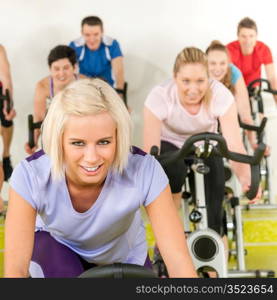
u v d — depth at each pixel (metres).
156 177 1.54
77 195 1.54
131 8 4.48
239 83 4.18
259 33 4.41
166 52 4.51
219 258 2.18
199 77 2.76
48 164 1.51
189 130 2.93
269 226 4.11
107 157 1.41
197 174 2.36
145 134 2.87
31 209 1.52
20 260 1.48
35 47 4.46
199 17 4.46
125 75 4.53
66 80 4.34
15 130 4.49
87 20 4.38
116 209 1.55
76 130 1.37
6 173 4.50
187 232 2.78
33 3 4.43
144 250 1.80
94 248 1.70
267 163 4.30
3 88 4.42
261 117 4.26
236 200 3.13
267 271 3.06
